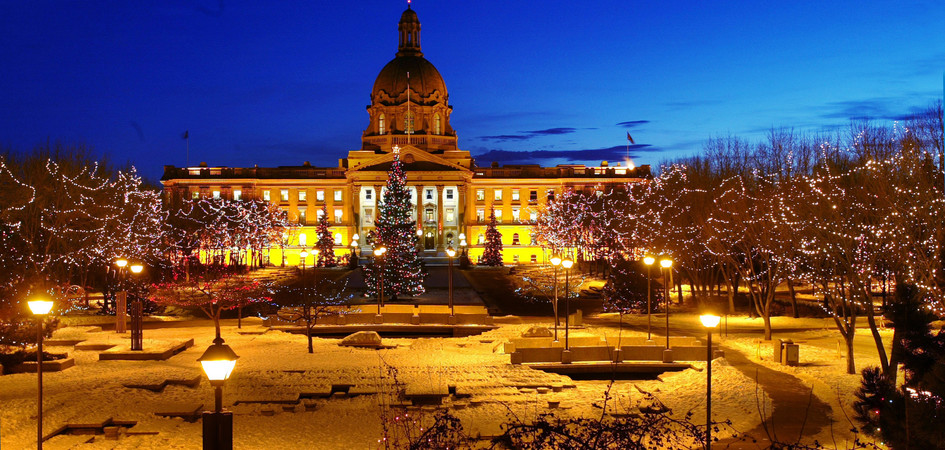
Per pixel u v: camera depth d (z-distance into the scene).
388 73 165.75
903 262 33.78
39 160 72.50
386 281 76.81
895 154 43.38
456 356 41.09
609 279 72.50
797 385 34.03
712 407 30.73
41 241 66.06
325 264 130.38
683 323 57.50
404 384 33.81
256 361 39.06
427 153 151.88
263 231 128.75
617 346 42.03
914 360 21.12
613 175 161.12
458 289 89.75
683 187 80.31
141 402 30.08
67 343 43.78
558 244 126.25
